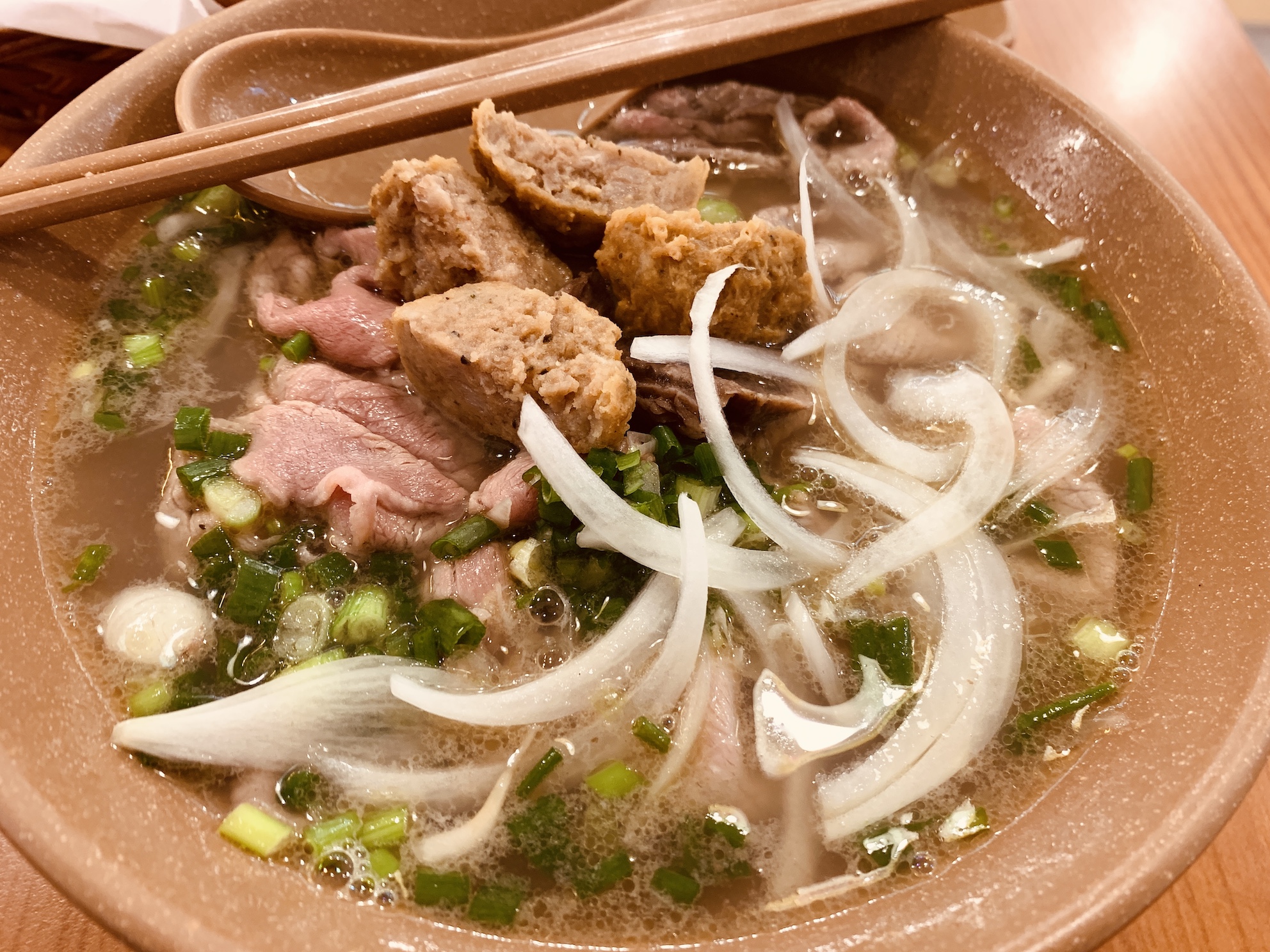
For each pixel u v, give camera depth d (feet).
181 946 0.37
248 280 0.68
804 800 0.49
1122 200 0.66
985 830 0.47
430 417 0.62
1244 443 0.54
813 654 0.53
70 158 0.62
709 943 0.43
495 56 0.68
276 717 0.48
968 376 0.65
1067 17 0.93
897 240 0.74
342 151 0.63
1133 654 0.52
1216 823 0.41
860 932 0.42
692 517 0.52
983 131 0.75
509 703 0.50
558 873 0.46
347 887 0.45
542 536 0.55
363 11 0.74
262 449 0.58
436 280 0.62
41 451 0.57
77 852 0.39
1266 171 0.81
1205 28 0.93
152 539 0.55
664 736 0.50
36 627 0.50
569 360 0.55
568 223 0.63
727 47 0.70
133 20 0.73
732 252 0.59
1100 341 0.65
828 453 0.62
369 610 0.52
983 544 0.57
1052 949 0.38
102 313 0.64
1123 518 0.57
